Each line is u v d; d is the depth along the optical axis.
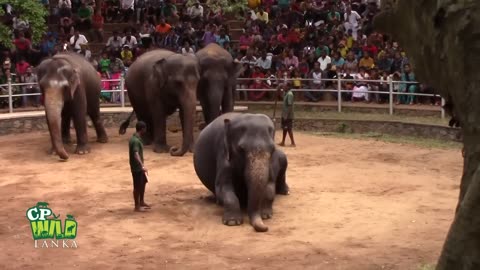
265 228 9.98
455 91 3.41
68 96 16.09
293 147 17.58
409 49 3.95
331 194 12.40
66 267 8.55
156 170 14.62
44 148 17.44
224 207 10.62
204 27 26.28
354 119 19.83
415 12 3.76
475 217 3.11
